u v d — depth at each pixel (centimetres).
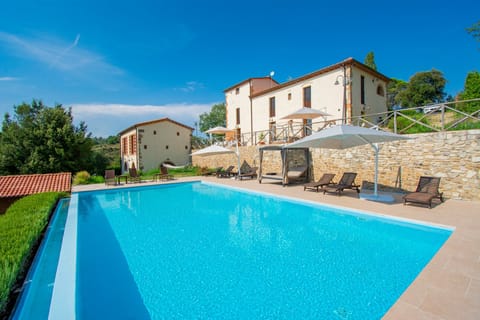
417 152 931
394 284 386
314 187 1138
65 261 399
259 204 973
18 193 953
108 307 346
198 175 1953
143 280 419
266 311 330
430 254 496
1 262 293
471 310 269
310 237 608
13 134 2205
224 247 555
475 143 798
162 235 643
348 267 446
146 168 2508
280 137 1914
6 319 266
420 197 746
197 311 334
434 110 964
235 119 2531
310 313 322
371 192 1013
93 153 2792
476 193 797
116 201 1106
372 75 1859
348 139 905
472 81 1980
